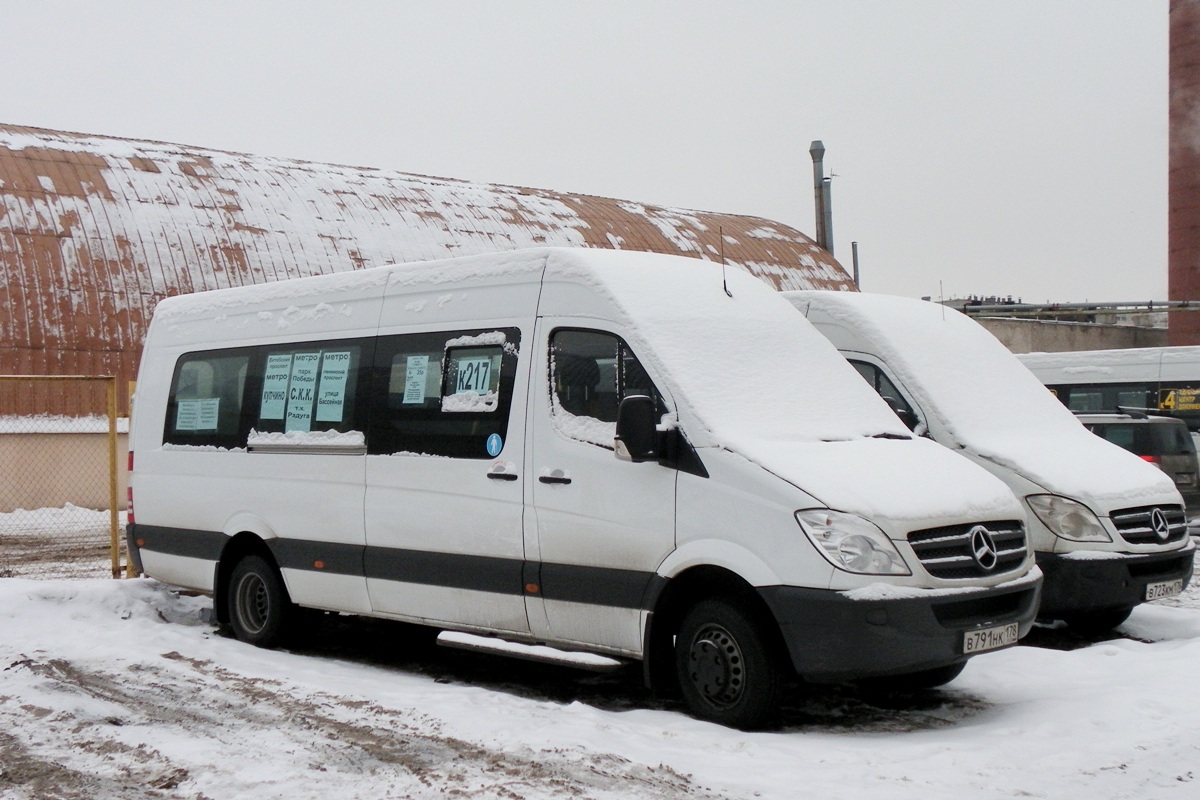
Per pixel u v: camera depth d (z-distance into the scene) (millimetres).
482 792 5156
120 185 23594
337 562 8492
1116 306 28156
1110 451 9453
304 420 8930
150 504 10211
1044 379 22031
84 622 9617
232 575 9492
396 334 8367
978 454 8891
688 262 7871
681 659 6645
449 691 7281
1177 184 38469
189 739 6113
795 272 30953
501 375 7590
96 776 5523
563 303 7355
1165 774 5500
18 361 20062
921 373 9344
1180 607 10133
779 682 6324
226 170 25984
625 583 6746
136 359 21109
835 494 6168
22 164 22984
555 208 29703
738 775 5414
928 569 6164
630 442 6527
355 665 8523
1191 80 38094
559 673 8273
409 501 7984
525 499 7266
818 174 33562
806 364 7406
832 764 5629
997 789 5262
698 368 6871
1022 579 6617
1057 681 7551
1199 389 20078
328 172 27844
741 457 6391
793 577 6082
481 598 7539
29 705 6887
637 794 5129
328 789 5230
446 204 27953
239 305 9828
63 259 21328
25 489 20141
